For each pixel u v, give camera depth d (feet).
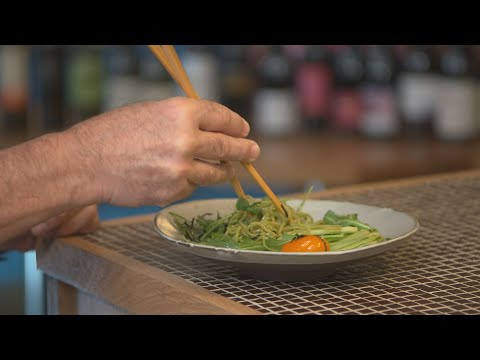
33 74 9.01
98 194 2.92
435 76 8.77
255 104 9.47
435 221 3.64
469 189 4.37
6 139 8.68
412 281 2.80
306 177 7.58
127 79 8.98
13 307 6.52
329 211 3.16
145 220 3.88
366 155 8.09
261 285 2.80
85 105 8.98
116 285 3.07
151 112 2.81
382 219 3.24
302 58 9.41
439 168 7.86
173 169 2.77
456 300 2.59
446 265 2.98
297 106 9.42
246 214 3.12
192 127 2.76
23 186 2.89
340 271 2.95
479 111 8.81
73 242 3.42
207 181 2.92
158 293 2.84
